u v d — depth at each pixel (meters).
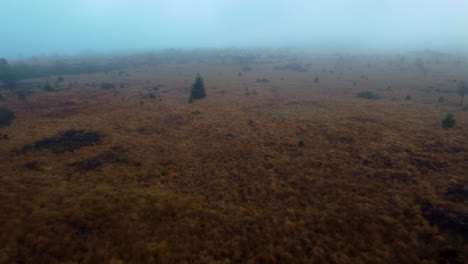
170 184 17.56
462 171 18.17
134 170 19.58
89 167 19.84
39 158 21.11
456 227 12.27
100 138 26.20
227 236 12.65
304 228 13.03
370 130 27.78
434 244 11.54
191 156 22.20
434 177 17.59
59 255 11.14
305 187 16.98
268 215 14.20
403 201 14.89
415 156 21.05
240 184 17.70
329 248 11.68
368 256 11.09
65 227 12.80
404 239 12.03
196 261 11.02
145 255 11.26
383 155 21.38
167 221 13.65
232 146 24.28
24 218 13.34
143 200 15.22
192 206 14.89
